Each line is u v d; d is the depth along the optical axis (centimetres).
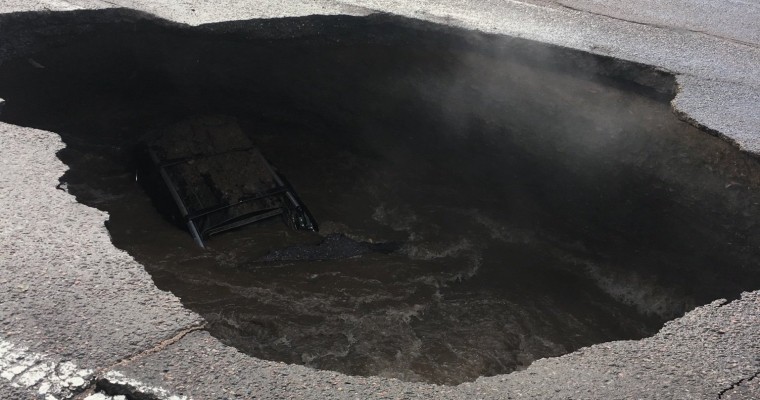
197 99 567
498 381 209
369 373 346
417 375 350
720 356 229
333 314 390
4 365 195
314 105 582
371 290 422
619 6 618
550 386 208
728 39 552
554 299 444
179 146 514
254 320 368
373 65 537
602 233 476
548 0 610
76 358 199
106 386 193
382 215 533
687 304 423
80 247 247
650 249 450
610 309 442
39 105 469
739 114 418
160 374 197
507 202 525
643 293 444
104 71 492
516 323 415
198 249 427
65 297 222
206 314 362
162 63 517
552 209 504
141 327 213
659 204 441
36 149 305
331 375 204
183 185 480
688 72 467
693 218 422
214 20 466
